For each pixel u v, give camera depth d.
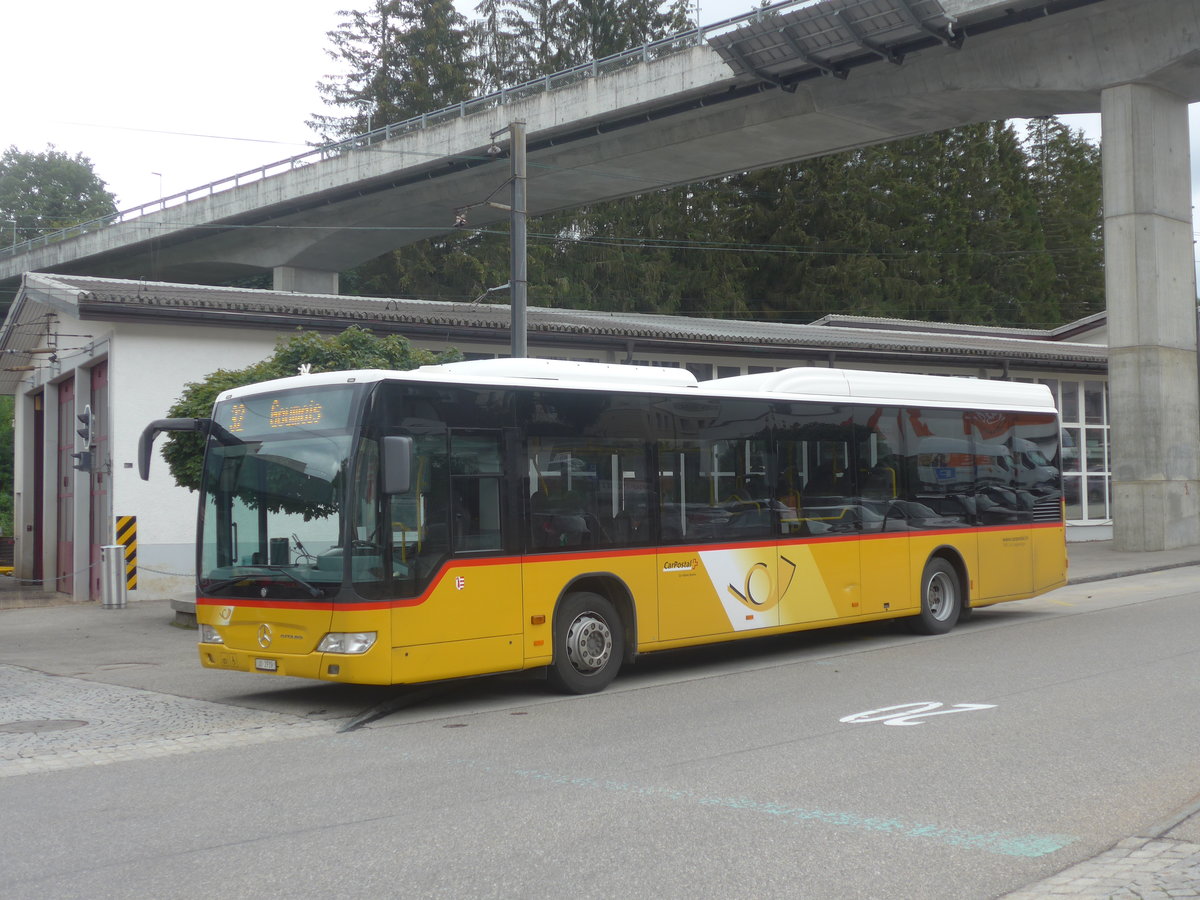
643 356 30.53
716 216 65.69
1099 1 30.23
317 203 51.25
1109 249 31.52
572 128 41.75
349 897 5.61
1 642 17.86
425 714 11.02
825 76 35.53
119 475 23.45
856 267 64.69
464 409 11.07
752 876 5.79
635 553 12.26
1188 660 12.60
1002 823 6.63
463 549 10.88
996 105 34.84
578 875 5.86
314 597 10.48
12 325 28.75
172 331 24.02
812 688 11.62
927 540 15.70
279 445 11.05
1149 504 30.67
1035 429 17.61
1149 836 6.26
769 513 13.66
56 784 8.34
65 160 89.00
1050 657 13.20
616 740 9.32
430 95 61.53
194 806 7.53
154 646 16.73
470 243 60.91
